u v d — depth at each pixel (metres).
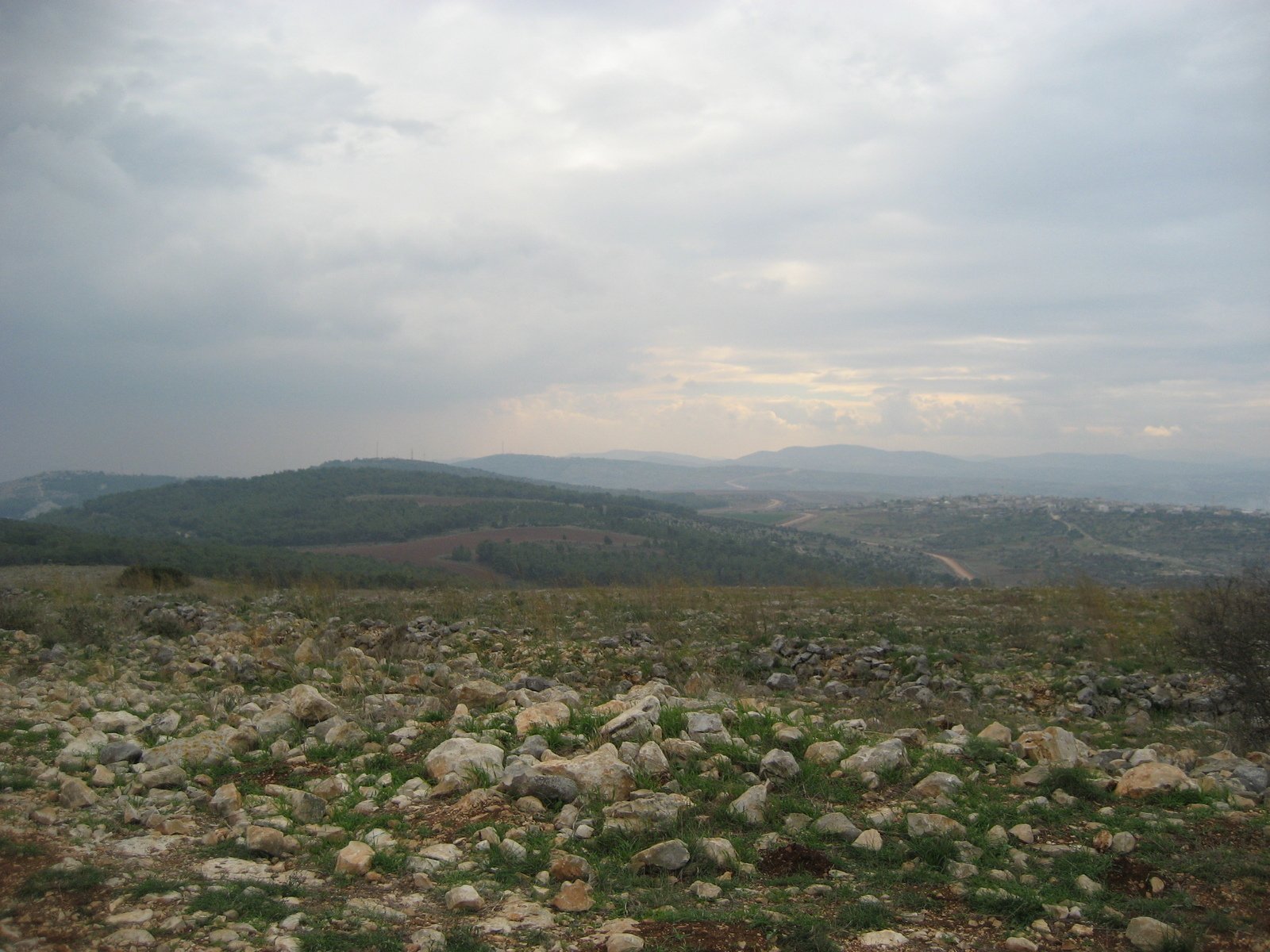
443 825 5.69
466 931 4.12
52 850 4.95
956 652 13.88
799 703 10.82
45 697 9.52
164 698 9.95
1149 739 9.06
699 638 16.02
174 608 18.64
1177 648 12.70
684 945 4.01
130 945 3.81
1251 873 4.66
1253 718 9.18
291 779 6.71
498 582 36.25
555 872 4.89
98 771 6.40
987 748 7.17
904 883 4.83
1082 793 6.14
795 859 5.08
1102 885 4.75
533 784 6.06
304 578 28.62
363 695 10.10
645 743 6.98
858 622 16.84
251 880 4.71
